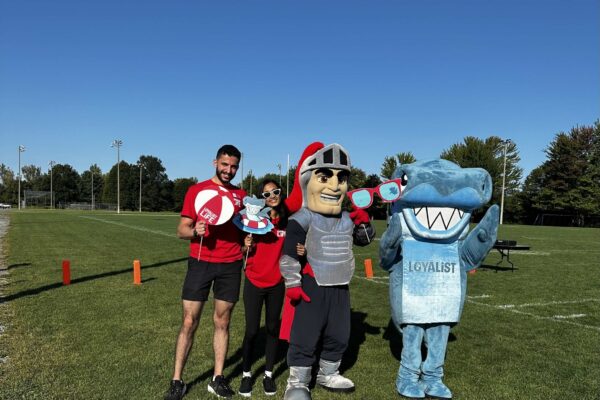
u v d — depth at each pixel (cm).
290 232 427
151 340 593
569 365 542
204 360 529
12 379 457
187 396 430
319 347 495
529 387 475
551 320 751
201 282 421
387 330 677
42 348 554
